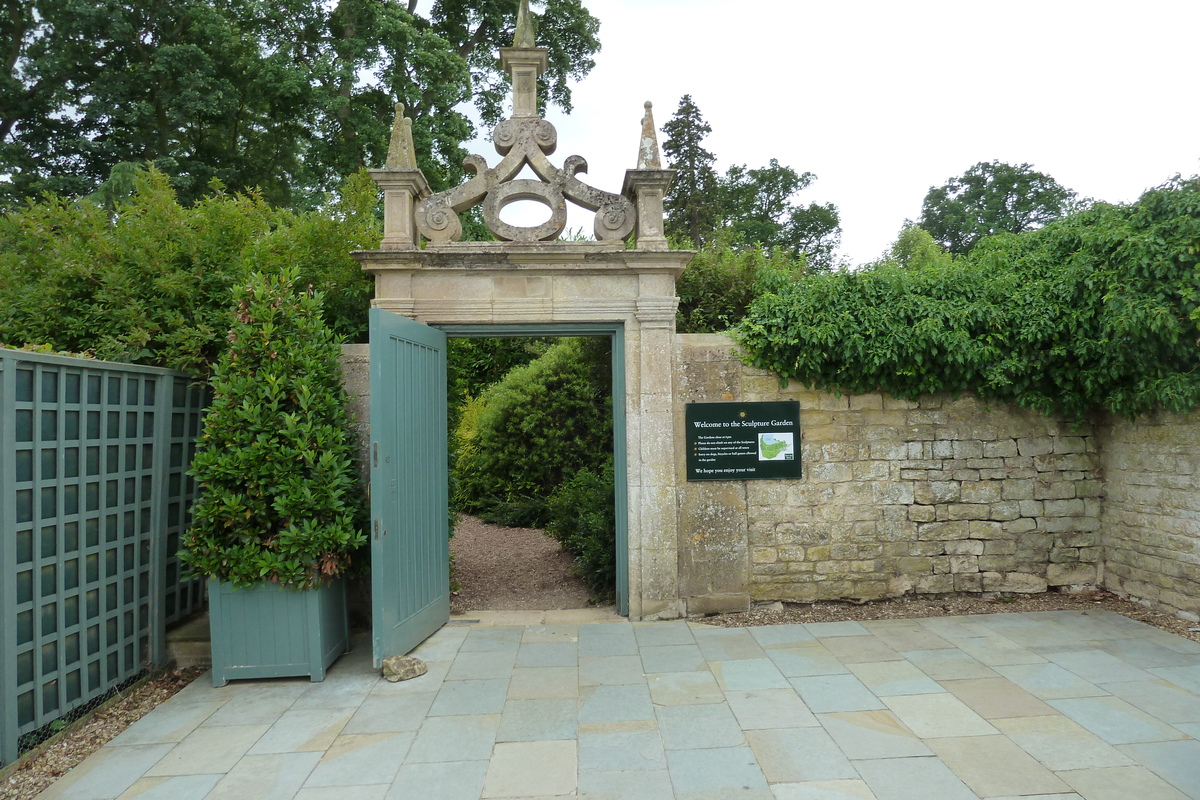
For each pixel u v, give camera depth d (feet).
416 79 44.98
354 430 16.05
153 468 14.34
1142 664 13.46
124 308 15.62
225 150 49.34
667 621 17.08
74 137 45.73
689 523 17.35
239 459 13.24
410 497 15.31
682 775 9.79
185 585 15.88
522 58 17.40
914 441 17.74
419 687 13.29
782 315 17.10
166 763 10.50
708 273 21.98
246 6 43.78
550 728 11.41
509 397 35.81
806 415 17.58
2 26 45.44
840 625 16.33
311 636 13.78
